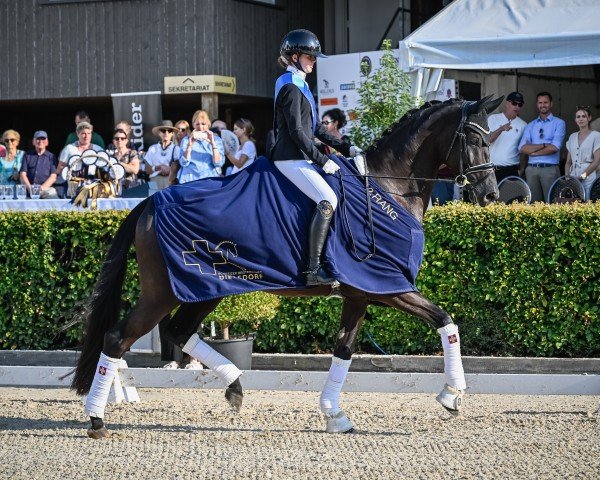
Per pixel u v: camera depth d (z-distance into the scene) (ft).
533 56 47.98
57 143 75.41
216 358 29.14
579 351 37.63
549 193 46.03
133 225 28.07
